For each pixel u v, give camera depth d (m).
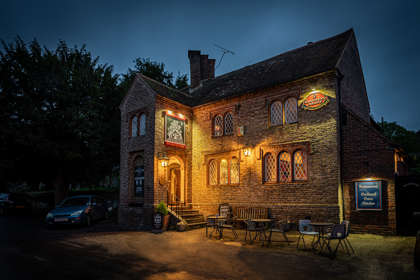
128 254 8.59
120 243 10.30
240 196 14.41
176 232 12.80
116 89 21.77
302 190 12.49
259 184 13.81
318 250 8.62
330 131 12.02
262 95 14.29
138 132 15.85
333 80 12.20
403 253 8.03
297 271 6.61
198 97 18.12
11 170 19.45
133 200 15.52
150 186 14.55
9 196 22.12
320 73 12.31
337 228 7.80
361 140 11.73
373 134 11.48
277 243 9.81
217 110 15.96
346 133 12.12
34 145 17.86
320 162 12.14
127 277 6.40
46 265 7.39
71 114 18.80
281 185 13.12
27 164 19.66
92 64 21.58
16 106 18.02
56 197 20.97
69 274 6.62
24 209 22.19
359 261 7.30
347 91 13.63
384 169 11.13
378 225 10.97
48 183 23.56
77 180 22.52
